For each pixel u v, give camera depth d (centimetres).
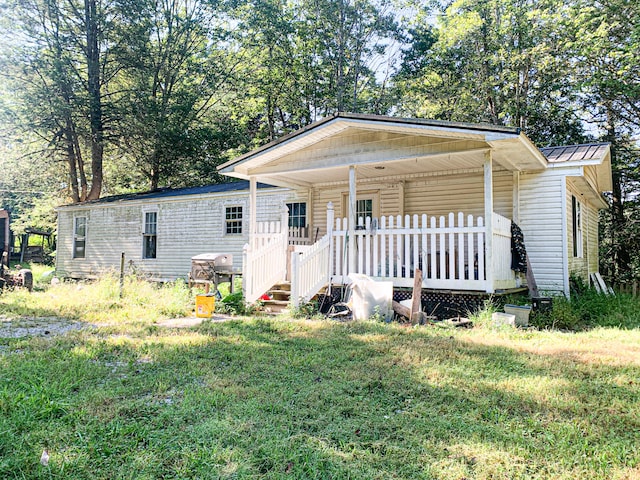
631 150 1952
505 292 782
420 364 457
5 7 2198
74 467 244
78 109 2195
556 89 2023
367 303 780
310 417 322
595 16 1708
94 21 2348
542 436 288
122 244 1820
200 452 261
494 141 724
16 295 1095
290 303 846
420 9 2703
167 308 885
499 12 2173
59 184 2895
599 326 723
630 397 362
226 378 415
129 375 429
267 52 2736
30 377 407
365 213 1168
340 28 2612
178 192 1820
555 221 947
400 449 270
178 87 2720
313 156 952
